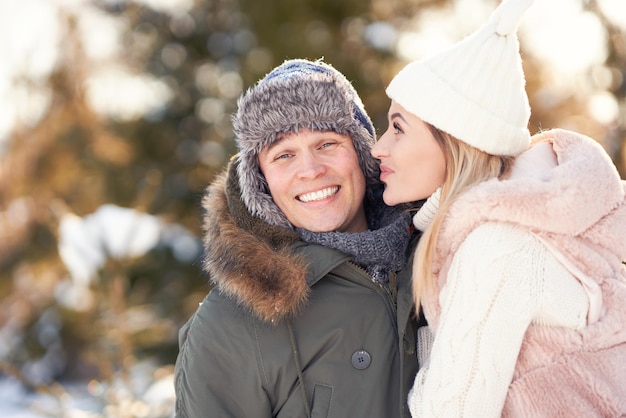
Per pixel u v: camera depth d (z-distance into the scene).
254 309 1.78
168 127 6.63
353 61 6.04
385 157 1.87
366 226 2.14
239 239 1.84
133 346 3.44
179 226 6.02
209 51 6.93
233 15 6.82
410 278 1.89
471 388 1.60
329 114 1.92
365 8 6.30
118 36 7.17
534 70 5.91
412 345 1.85
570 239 1.65
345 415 1.79
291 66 2.03
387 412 1.81
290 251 1.86
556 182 1.64
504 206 1.61
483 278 1.61
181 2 7.07
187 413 1.84
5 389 4.98
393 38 6.32
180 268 5.51
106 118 6.94
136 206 4.11
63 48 7.20
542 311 1.60
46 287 6.70
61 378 5.98
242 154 1.93
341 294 1.87
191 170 6.53
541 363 1.62
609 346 1.63
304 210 1.93
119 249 3.70
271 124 1.90
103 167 6.39
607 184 1.67
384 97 5.88
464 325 1.61
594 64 6.00
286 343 1.82
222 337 1.83
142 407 3.11
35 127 6.93
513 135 1.73
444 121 1.74
